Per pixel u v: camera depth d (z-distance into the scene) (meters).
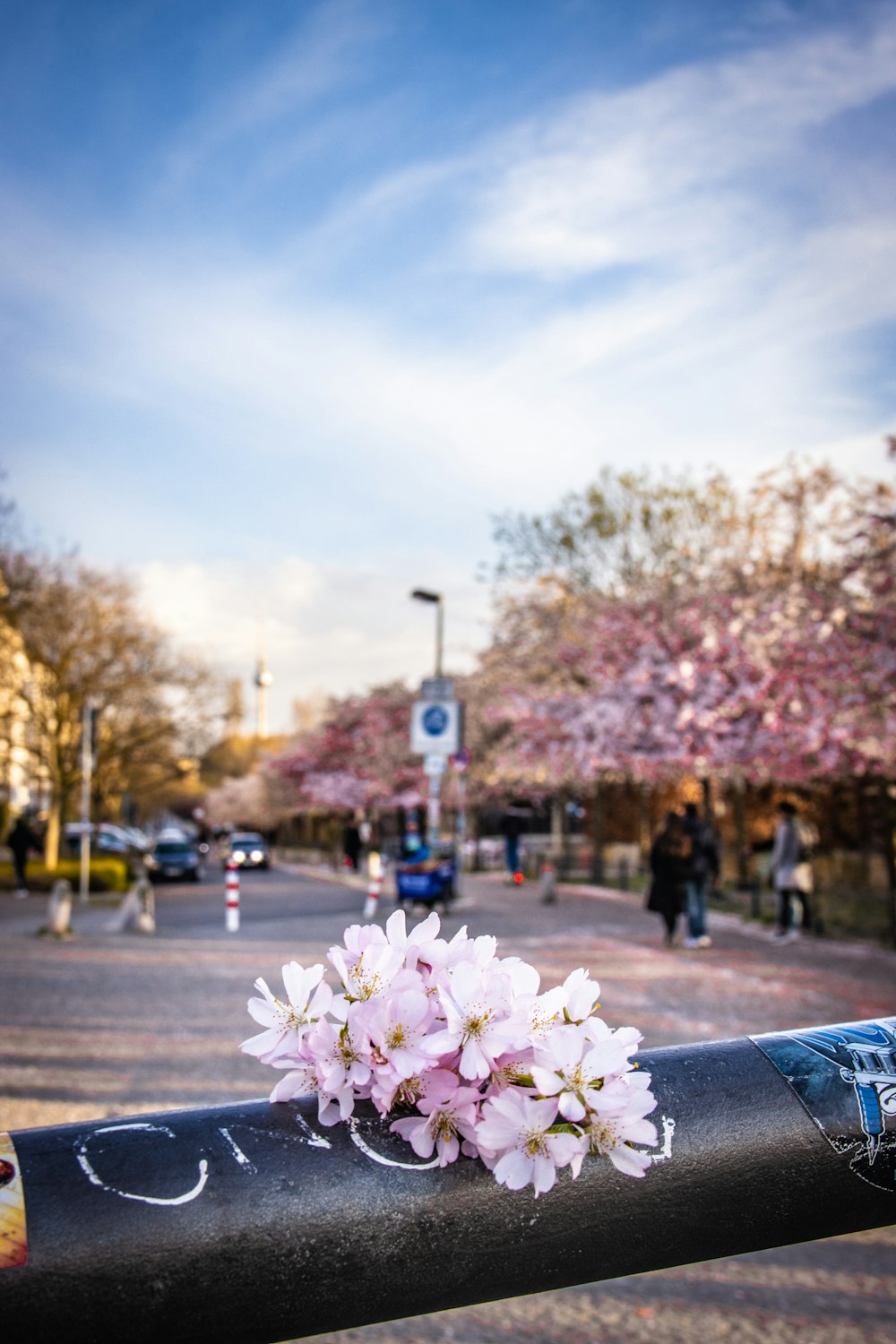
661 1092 1.51
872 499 20.39
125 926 19.28
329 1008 1.47
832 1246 5.16
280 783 68.50
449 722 22.52
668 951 14.88
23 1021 9.80
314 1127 1.40
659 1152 1.45
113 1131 1.33
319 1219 1.32
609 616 25.39
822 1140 1.51
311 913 22.61
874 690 20.03
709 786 23.11
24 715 35.31
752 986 11.65
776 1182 1.50
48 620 34.16
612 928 17.86
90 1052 8.50
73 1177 1.26
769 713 21.02
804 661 21.20
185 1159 1.31
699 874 15.48
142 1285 1.23
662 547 29.09
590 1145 1.40
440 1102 1.40
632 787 34.16
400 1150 1.40
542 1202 1.41
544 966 12.70
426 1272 1.37
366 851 43.00
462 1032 1.44
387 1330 4.22
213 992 11.55
